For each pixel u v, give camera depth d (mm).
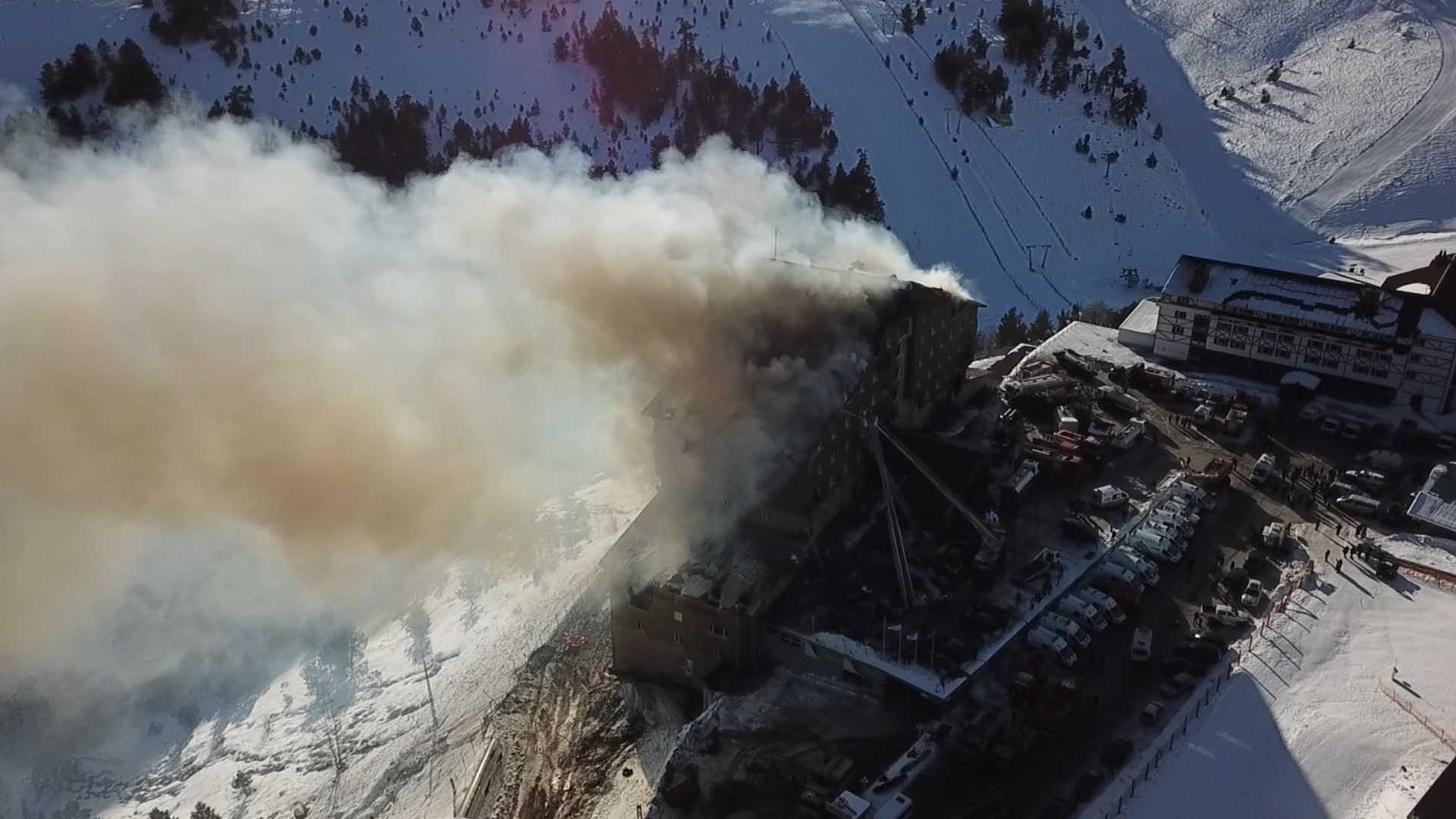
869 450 63594
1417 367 73812
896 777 47344
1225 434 73125
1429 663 52875
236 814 56688
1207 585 58969
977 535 60844
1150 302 90625
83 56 154875
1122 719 50344
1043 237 140250
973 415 74000
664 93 158875
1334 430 72375
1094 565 59625
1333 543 62031
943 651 52750
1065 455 68875
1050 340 87688
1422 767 46938
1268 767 47438
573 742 55188
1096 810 45438
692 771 49031
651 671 57844
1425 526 62906
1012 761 47719
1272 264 130750
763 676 54688
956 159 152875
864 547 60250
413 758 57125
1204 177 156250
